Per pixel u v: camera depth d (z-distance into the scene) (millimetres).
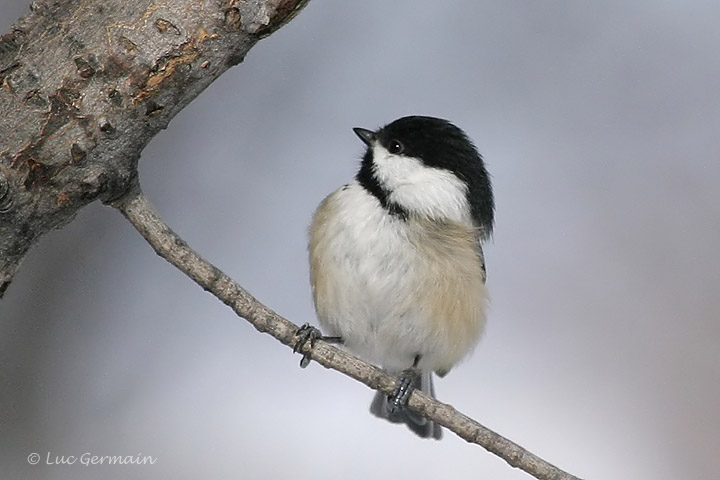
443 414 5352
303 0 3902
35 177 3904
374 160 7066
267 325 5031
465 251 6992
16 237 4000
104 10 3850
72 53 3834
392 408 7199
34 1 3947
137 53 3832
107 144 3967
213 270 4863
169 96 3943
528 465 5238
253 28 3883
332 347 5789
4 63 3887
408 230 6848
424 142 6973
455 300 6941
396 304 6863
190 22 3836
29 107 3830
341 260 6941
